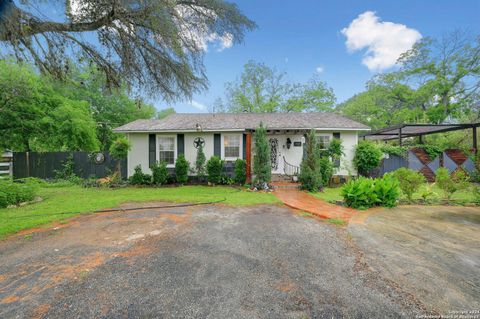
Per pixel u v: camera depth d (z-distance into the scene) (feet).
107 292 7.29
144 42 15.60
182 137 37.42
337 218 16.49
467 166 35.60
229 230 13.89
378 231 13.73
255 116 43.68
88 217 16.85
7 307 6.53
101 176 39.47
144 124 39.32
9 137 37.86
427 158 37.27
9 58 13.74
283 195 25.76
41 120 38.40
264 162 29.63
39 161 39.09
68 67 15.51
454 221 15.81
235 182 35.50
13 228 13.88
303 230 13.97
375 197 19.38
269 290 7.41
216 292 7.29
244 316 6.13
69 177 37.93
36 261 9.58
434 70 66.33
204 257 9.98
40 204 21.08
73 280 8.03
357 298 6.98
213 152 37.19
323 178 32.12
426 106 71.92
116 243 11.66
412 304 6.68
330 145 34.09
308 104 76.33
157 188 32.37
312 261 9.64
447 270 8.82
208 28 16.52
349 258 9.96
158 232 13.46
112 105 66.23
